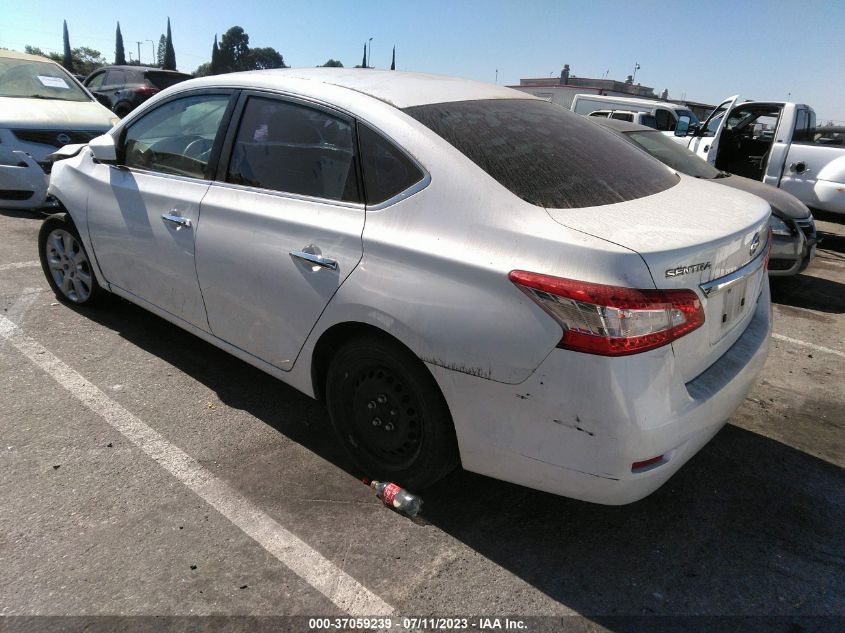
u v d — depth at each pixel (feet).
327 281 8.29
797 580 7.66
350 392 8.66
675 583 7.52
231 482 8.84
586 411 6.44
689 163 22.09
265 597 6.97
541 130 9.00
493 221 7.10
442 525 8.26
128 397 10.93
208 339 10.73
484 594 7.21
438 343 7.20
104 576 7.11
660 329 6.42
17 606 6.66
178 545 7.62
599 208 7.40
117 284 12.55
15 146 20.85
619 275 6.26
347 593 7.10
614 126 23.50
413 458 8.22
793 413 11.95
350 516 8.30
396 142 8.05
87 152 13.10
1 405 10.42
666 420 6.59
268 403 11.02
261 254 9.12
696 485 9.47
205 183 10.22
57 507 8.14
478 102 9.18
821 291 21.17
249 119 9.82
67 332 13.28
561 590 7.32
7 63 24.88
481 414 7.14
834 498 9.32
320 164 8.80
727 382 7.45
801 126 29.60
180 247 10.43
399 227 7.73
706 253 6.88
